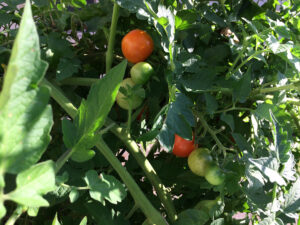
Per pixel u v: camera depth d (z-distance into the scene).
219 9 0.40
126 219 0.29
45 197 0.27
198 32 0.34
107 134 0.33
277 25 0.30
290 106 0.36
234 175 0.30
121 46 0.34
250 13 0.40
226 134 0.39
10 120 0.11
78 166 0.30
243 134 0.38
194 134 0.34
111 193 0.22
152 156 0.39
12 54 0.10
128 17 0.34
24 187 0.14
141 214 0.36
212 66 0.35
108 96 0.18
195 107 0.34
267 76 0.38
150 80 0.33
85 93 0.37
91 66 0.39
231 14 0.38
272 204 0.27
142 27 0.34
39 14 0.36
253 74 0.37
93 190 0.22
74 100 0.33
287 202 0.28
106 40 0.37
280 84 0.33
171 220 0.30
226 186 0.30
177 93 0.30
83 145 0.19
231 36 0.37
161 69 0.33
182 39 0.32
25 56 0.11
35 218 0.33
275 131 0.27
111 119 0.33
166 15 0.27
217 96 0.35
